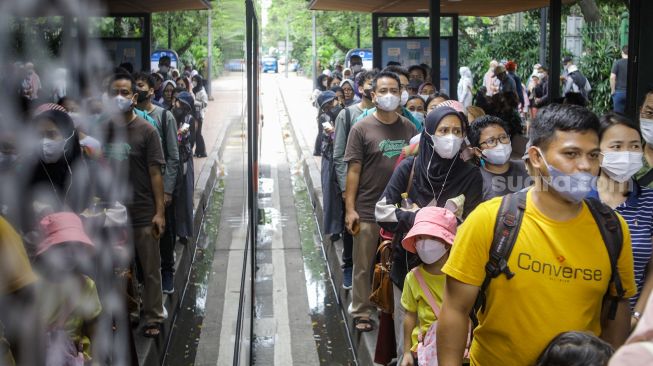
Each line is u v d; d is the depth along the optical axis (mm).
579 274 2084
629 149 2883
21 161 984
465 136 3734
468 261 2176
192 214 2697
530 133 2201
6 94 923
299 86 35906
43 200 1044
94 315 1267
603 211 2152
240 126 4395
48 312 1079
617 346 2242
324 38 28469
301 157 13477
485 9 11609
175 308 2340
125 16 1619
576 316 2100
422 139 3705
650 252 2814
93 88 1229
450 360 2242
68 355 1146
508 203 2170
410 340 3387
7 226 970
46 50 1008
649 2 6355
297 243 8414
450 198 3643
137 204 1889
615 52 14039
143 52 1978
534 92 13414
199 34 2836
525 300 2113
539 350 2119
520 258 2109
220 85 3426
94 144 1245
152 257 2047
